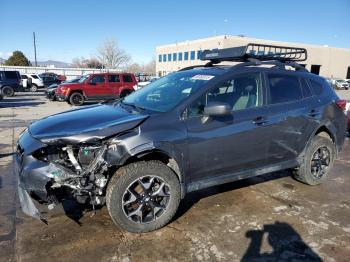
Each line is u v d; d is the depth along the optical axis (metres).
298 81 4.45
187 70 4.50
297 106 4.27
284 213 3.81
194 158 3.46
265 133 3.95
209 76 3.79
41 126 3.35
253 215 3.74
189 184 3.56
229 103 3.72
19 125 9.93
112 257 2.91
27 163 3.00
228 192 4.38
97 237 3.22
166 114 3.35
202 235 3.29
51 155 3.12
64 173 2.97
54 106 16.67
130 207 3.27
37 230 3.34
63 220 3.54
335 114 4.73
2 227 3.38
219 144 3.59
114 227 3.42
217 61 5.05
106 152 3.02
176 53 64.25
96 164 3.02
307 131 4.41
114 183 3.09
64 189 3.19
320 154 4.69
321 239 3.27
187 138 3.36
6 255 2.90
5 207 3.86
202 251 3.02
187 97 3.50
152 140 3.14
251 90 3.94
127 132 3.11
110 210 3.11
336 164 5.90
